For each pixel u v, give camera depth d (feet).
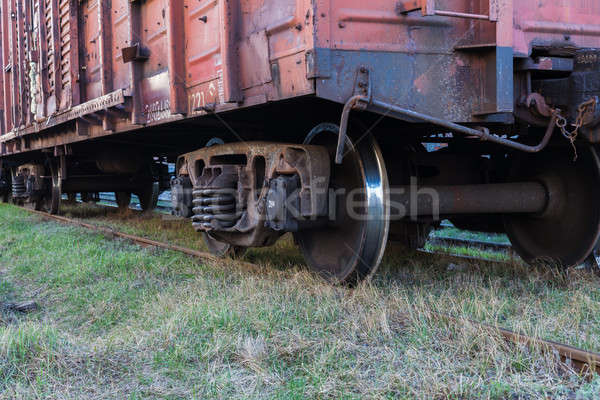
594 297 13.64
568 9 14.17
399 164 17.99
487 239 28.53
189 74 17.47
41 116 33.65
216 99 15.74
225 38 14.66
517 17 13.42
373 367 9.78
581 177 16.58
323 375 9.45
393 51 12.44
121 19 23.67
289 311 12.69
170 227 31.48
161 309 13.55
